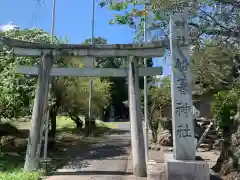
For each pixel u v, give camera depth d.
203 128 17.62
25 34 18.38
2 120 23.16
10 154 16.09
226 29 7.39
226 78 11.15
